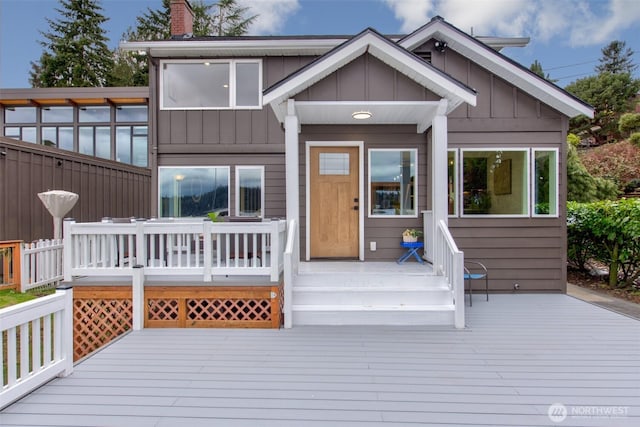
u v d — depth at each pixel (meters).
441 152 4.94
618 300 5.80
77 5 21.94
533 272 6.12
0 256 6.17
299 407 2.58
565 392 2.78
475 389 2.82
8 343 2.59
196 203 7.29
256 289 4.47
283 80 4.61
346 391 2.80
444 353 3.52
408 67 4.66
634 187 14.41
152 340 3.94
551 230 6.14
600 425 2.37
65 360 3.04
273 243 4.48
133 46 7.03
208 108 7.32
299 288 4.70
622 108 23.70
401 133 6.30
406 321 4.40
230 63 7.37
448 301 4.61
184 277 4.64
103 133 11.39
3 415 2.46
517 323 4.45
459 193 6.15
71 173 7.59
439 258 4.95
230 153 7.33
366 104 4.84
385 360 3.37
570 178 12.16
